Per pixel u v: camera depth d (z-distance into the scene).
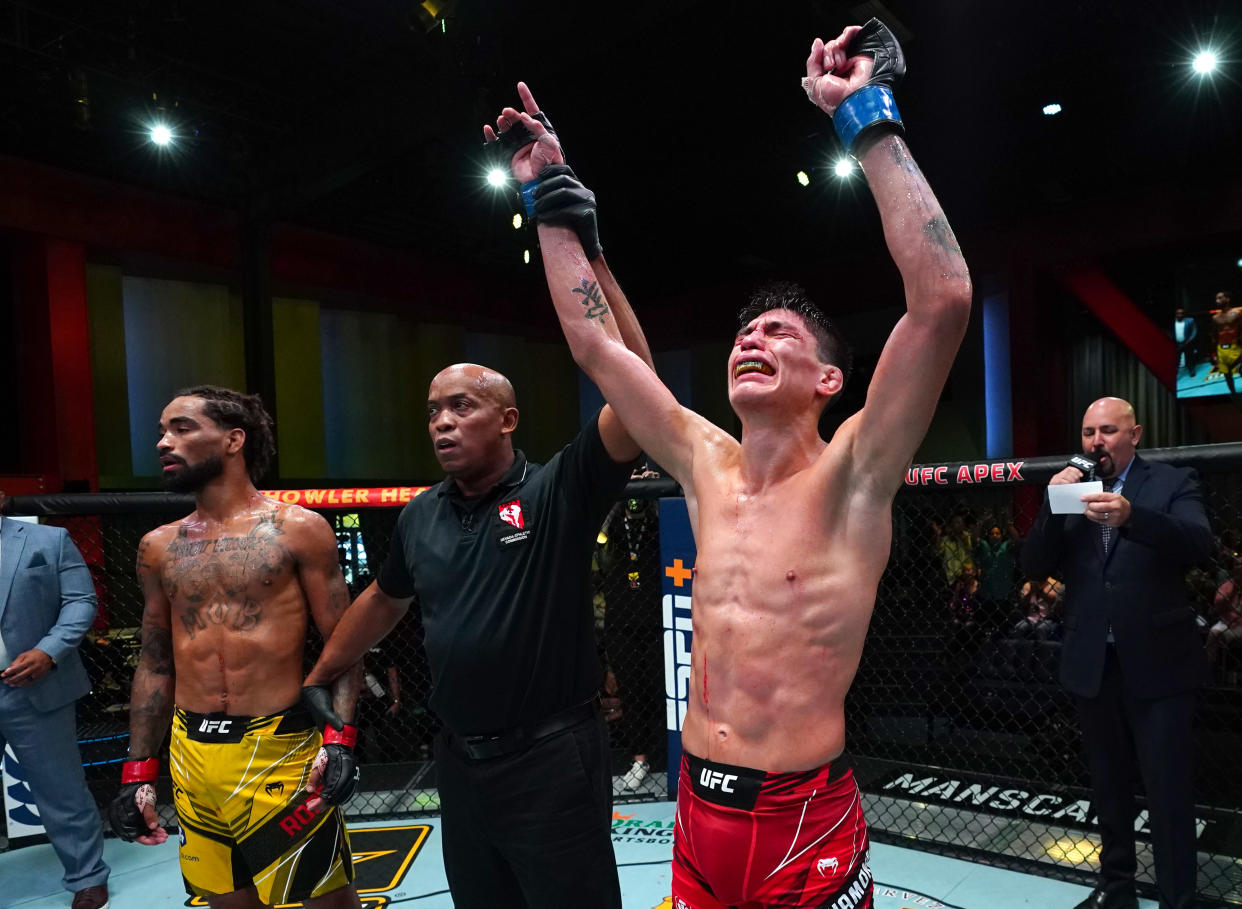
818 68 1.34
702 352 15.20
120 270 10.91
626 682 4.31
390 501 3.83
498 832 1.77
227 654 2.13
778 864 1.27
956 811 3.58
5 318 10.09
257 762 2.12
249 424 2.34
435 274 13.73
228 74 8.83
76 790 3.15
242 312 12.03
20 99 8.41
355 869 3.23
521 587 1.77
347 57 8.75
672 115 9.53
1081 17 7.63
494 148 1.77
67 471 9.73
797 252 13.66
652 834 3.47
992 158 10.29
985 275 12.30
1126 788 2.68
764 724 1.30
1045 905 2.78
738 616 1.35
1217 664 4.18
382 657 4.66
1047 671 4.12
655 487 3.78
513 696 1.74
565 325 1.63
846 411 14.28
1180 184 10.75
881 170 1.25
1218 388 11.09
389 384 13.75
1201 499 2.64
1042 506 2.90
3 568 3.19
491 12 7.86
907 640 4.77
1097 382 12.93
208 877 2.19
